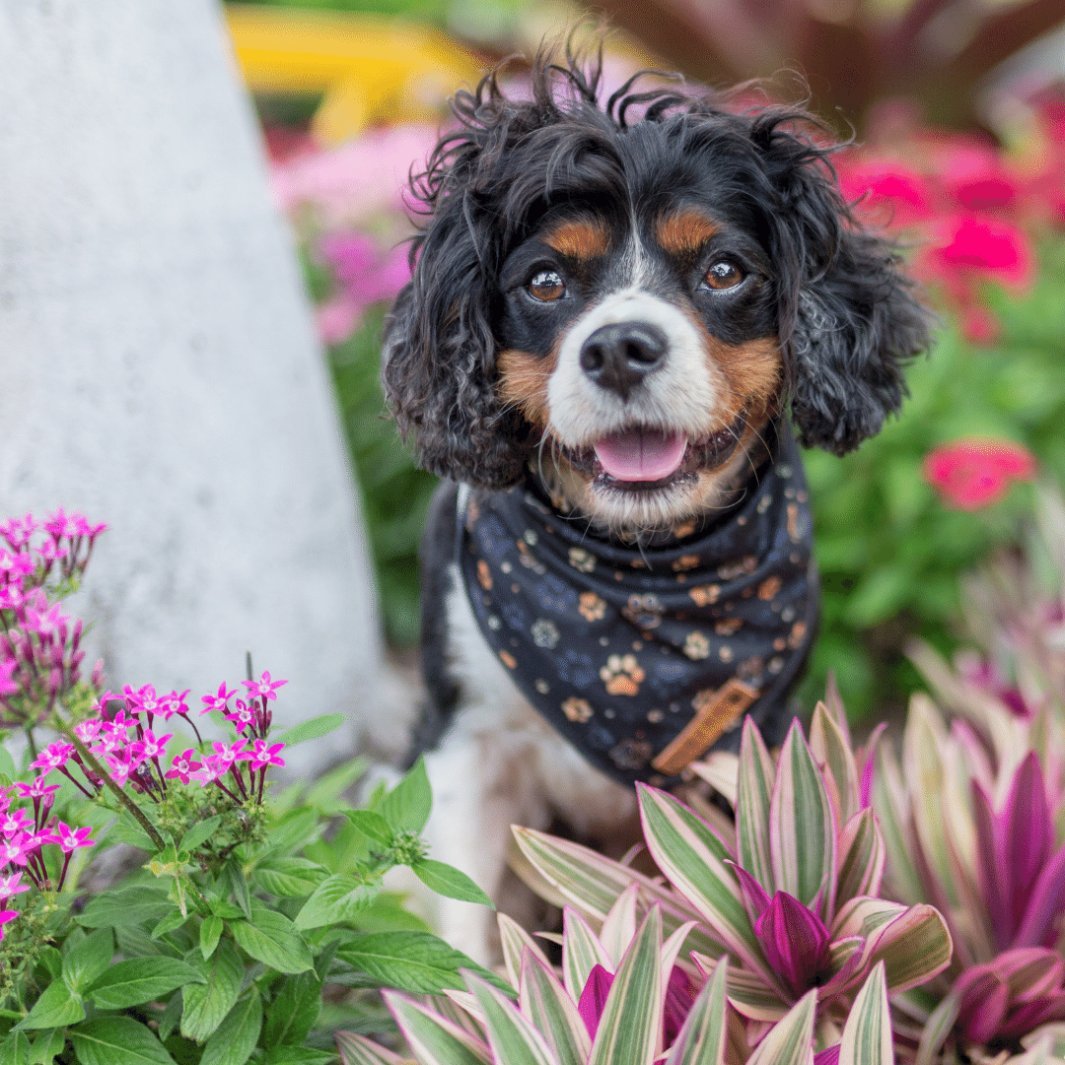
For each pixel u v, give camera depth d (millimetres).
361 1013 620
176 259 757
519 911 753
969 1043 638
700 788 732
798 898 603
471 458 691
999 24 1586
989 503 893
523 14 2248
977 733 796
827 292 700
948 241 963
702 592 684
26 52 698
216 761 538
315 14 2287
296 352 854
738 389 674
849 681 939
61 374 697
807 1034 537
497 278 684
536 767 744
